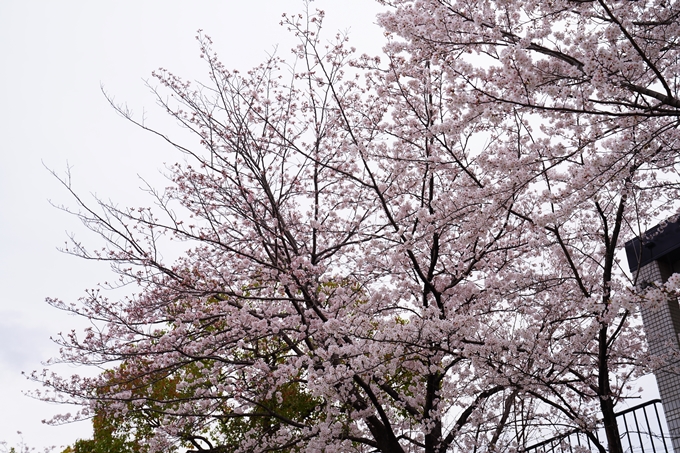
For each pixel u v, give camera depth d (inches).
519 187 190.7
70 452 491.8
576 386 261.3
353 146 247.6
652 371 255.0
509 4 184.1
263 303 289.3
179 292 275.9
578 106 184.5
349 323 253.3
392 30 201.9
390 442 259.1
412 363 268.1
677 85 202.1
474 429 248.1
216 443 358.9
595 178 182.2
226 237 305.9
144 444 282.2
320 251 315.0
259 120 304.8
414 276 300.2
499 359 227.5
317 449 245.6
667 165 210.7
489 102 185.2
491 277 269.0
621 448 220.8
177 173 294.0
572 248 263.0
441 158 253.4
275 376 250.8
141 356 280.8
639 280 315.9
